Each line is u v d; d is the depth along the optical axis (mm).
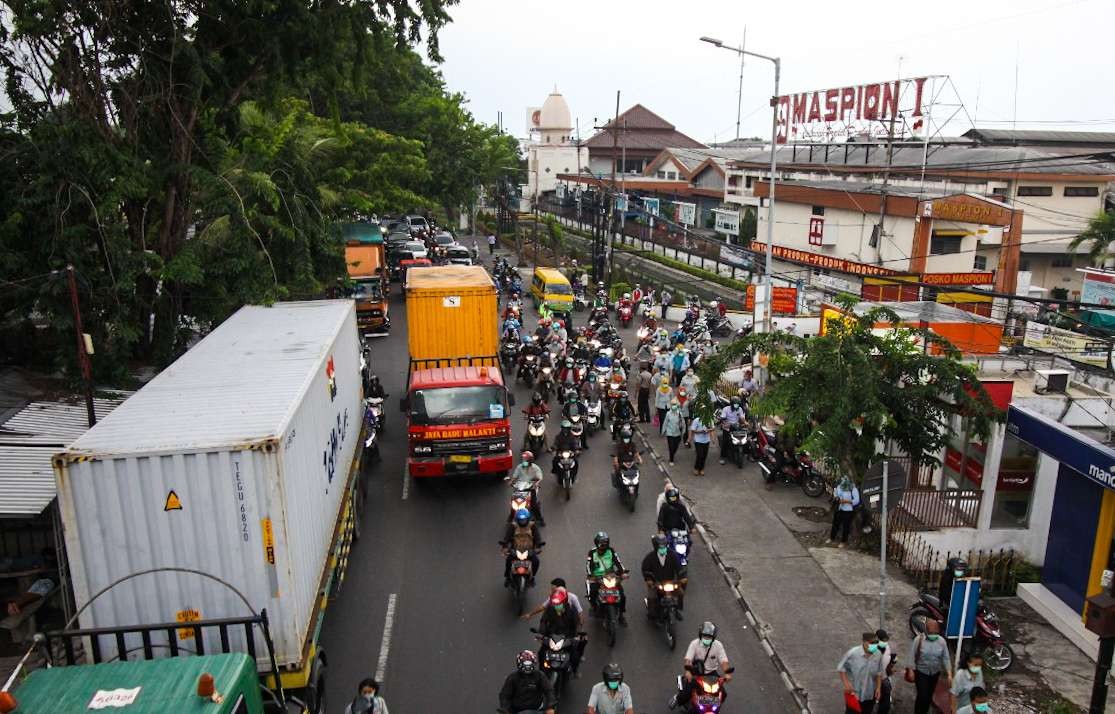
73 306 12539
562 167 93750
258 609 8008
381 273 32656
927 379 13992
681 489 16984
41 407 13750
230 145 19922
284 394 9469
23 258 14375
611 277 45812
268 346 12328
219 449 7656
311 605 9211
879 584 12945
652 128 96000
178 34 15875
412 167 37250
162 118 16922
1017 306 35719
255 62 17906
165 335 17109
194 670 6445
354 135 35000
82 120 14695
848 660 9172
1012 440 13594
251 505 7832
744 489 16984
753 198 58938
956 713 8805
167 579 7836
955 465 14750
